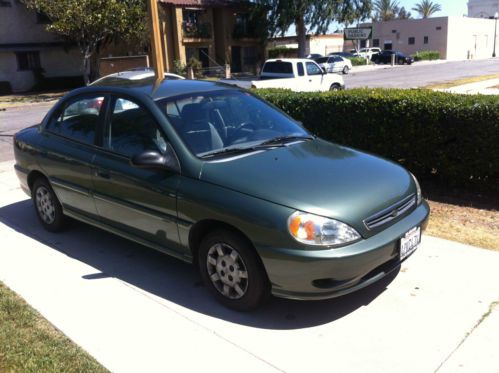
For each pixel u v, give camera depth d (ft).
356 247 10.91
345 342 11.01
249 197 11.47
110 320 12.12
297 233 10.77
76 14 78.54
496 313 11.85
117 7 81.15
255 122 15.10
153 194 13.17
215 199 11.84
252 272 11.62
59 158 16.20
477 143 19.92
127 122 14.49
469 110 19.79
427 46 210.59
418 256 15.02
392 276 13.82
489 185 20.44
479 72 107.34
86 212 15.96
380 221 11.58
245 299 12.00
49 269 15.01
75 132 16.17
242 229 11.39
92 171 14.98
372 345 10.86
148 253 16.02
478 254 15.08
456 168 20.80
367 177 12.52
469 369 10.00
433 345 10.78
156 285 13.87
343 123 23.59
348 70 121.70
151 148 13.66
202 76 108.58
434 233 16.90
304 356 10.59
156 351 10.89
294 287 11.12
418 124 21.30
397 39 219.82
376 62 164.04
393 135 22.15
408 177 13.50
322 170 12.55
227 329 11.66
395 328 11.44
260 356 10.64
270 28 119.14
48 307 12.76
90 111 15.78
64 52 106.83
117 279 14.25
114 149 14.60
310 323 11.78
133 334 11.52
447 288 13.09
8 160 31.73
